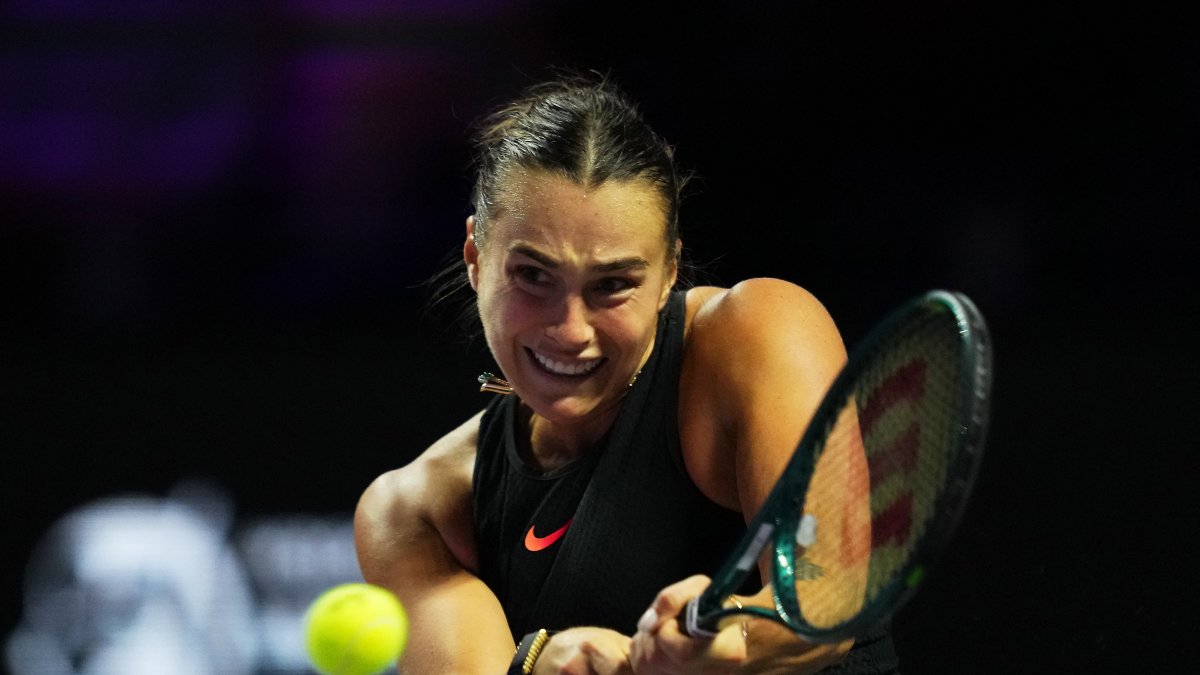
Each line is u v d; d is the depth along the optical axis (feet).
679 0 87.81
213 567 56.65
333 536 58.18
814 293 83.15
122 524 58.23
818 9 87.66
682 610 21.61
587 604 26.55
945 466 18.39
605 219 23.67
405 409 61.16
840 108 87.25
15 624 56.49
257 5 93.20
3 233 89.45
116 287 88.43
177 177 92.07
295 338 70.44
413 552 29.09
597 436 26.86
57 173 91.71
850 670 26.53
